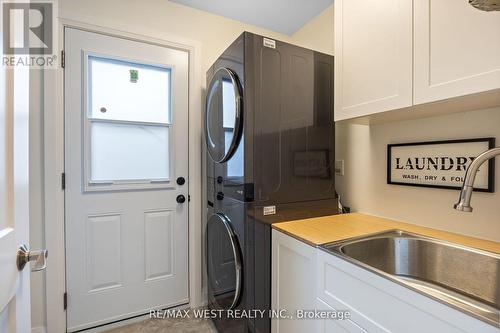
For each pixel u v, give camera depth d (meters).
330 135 1.61
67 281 1.62
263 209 1.37
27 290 0.74
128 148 1.82
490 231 1.08
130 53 1.79
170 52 1.92
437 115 1.26
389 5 1.10
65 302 1.61
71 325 1.64
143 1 1.82
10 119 0.64
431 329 0.66
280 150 1.42
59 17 1.57
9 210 0.63
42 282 1.55
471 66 0.83
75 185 1.64
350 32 1.30
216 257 1.66
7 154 0.62
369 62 1.20
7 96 0.62
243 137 1.32
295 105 1.47
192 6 1.97
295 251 1.18
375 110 1.17
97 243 1.71
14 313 0.66
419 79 0.98
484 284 0.94
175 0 1.90
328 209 1.60
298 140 1.48
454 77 0.88
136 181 1.83
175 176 1.96
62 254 1.60
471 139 1.13
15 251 0.66
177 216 1.97
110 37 1.73
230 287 1.43
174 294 1.96
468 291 0.98
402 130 1.44
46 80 1.54
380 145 1.57
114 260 1.76
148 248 1.87
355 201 1.74
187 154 2.01
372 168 1.62
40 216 1.54
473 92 0.83
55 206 1.56
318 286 1.04
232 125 1.38
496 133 1.06
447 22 0.90
